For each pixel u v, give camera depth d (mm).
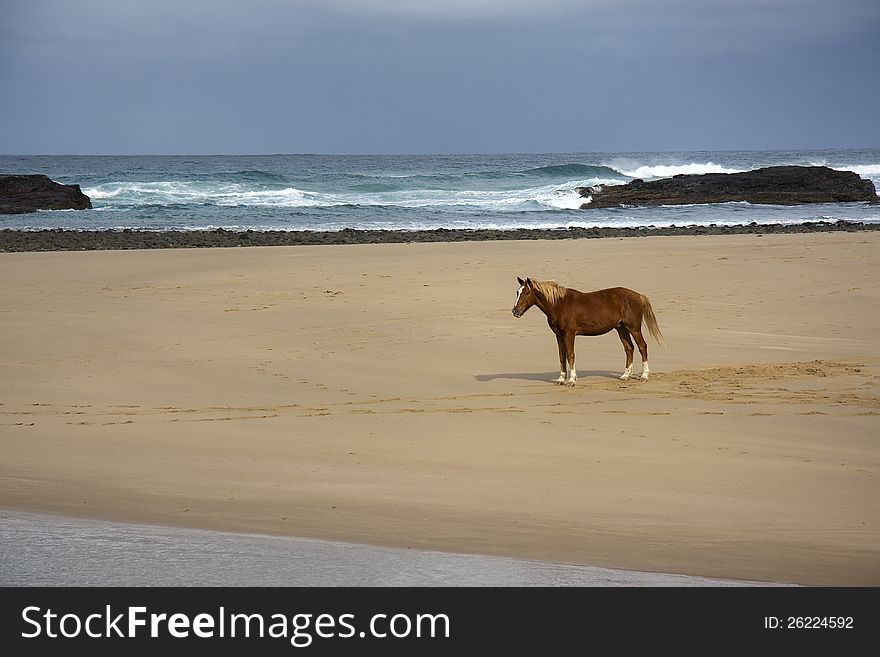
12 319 27188
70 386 19766
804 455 14570
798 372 20781
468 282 33594
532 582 9656
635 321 20062
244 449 14961
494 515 11742
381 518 11641
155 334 25188
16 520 11594
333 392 19297
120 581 9711
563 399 18609
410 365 21844
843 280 33094
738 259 37625
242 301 30125
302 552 10492
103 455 14602
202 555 10414
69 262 39156
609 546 10656
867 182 101375
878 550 10492
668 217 79625
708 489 12773
